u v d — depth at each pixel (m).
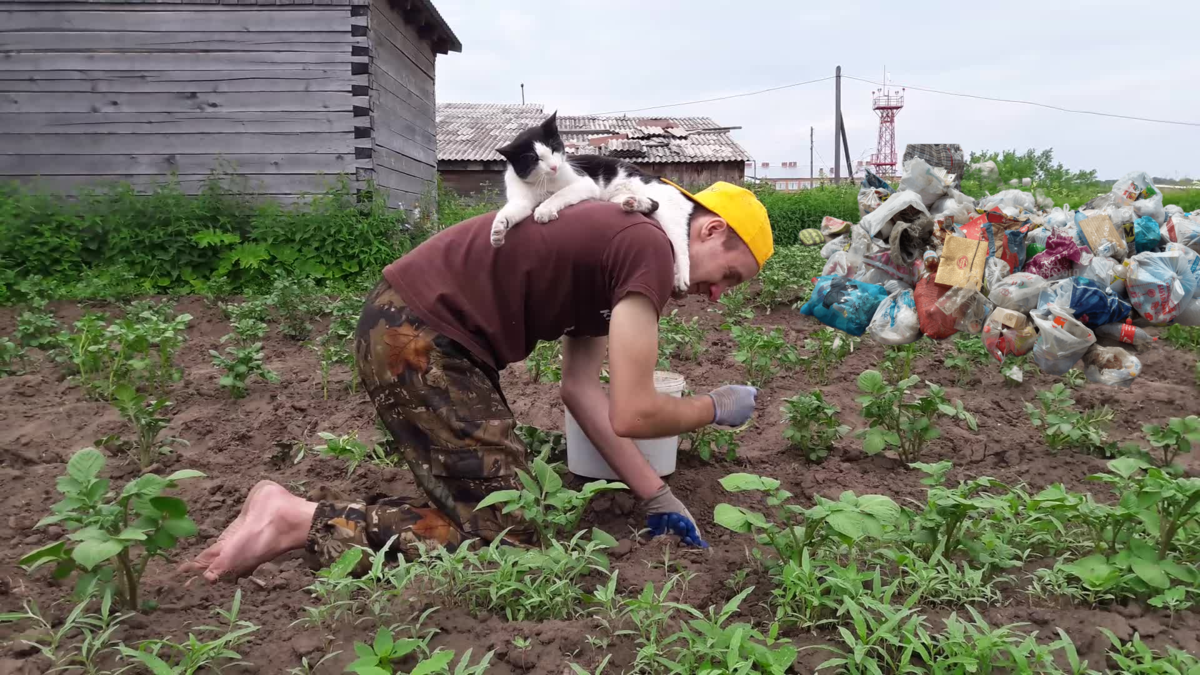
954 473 4.12
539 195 2.88
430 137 16.11
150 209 10.95
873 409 4.30
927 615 2.47
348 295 9.10
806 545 2.71
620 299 2.72
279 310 8.26
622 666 2.23
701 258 2.94
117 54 11.43
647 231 2.74
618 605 2.47
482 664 2.02
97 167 11.54
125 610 2.49
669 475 3.95
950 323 3.44
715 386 6.04
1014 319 3.38
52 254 10.47
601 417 3.32
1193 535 2.91
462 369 2.86
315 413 5.19
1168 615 2.57
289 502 2.85
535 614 2.49
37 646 2.18
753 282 10.56
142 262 10.77
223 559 2.76
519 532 2.83
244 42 11.58
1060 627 2.43
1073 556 3.00
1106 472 4.15
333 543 2.78
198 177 11.68
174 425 4.87
